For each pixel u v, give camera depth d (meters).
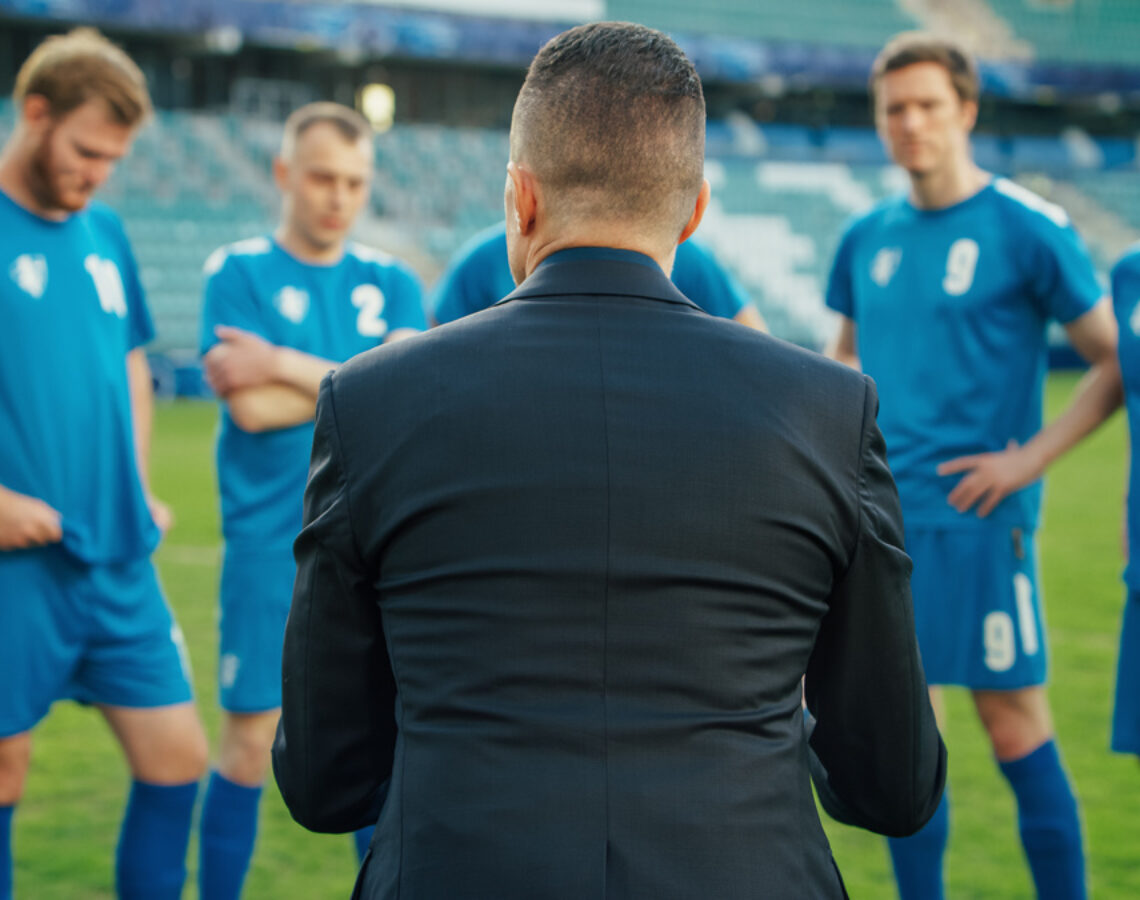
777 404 1.11
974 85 2.66
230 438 2.71
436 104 27.98
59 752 3.86
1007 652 2.54
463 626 1.05
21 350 2.16
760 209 25.27
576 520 1.05
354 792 1.21
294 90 26.25
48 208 2.23
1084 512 9.25
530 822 1.00
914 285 2.71
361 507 1.11
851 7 30.78
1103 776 3.60
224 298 2.76
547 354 1.11
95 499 2.24
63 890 2.72
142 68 24.81
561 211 1.18
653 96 1.15
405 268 2.99
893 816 1.20
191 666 4.96
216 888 2.52
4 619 2.14
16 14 21.00
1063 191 29.30
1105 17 32.56
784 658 1.10
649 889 0.98
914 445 2.66
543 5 26.16
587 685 1.04
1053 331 21.81
